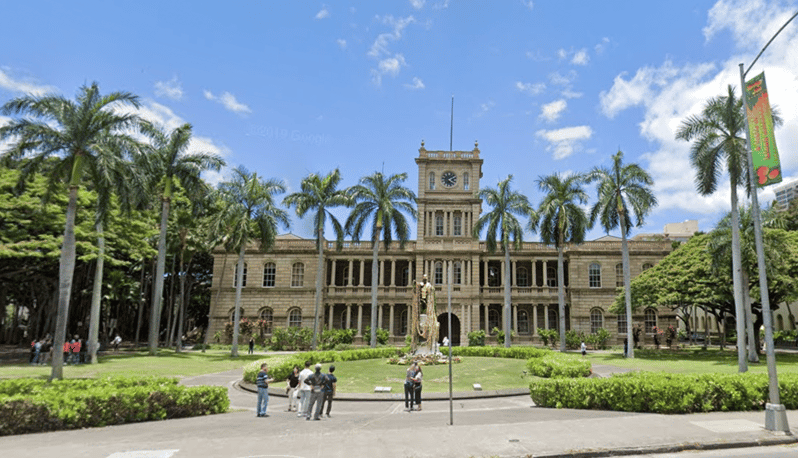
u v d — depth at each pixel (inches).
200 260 2578.7
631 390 626.2
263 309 2394.2
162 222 1610.5
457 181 2508.6
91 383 665.0
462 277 2369.6
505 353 1616.6
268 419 633.6
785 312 2495.1
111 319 2449.6
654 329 2149.4
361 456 414.9
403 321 2455.7
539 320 2443.4
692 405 611.2
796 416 587.2
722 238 1427.2
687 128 1291.8
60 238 1350.9
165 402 633.0
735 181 1229.7
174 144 1605.6
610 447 445.1
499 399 812.0
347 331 2283.5
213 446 444.1
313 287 2400.3
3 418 519.2
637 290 1823.3
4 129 965.8
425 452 426.9
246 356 1692.9
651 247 2368.4
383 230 1863.9
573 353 1797.5
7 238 1302.9
